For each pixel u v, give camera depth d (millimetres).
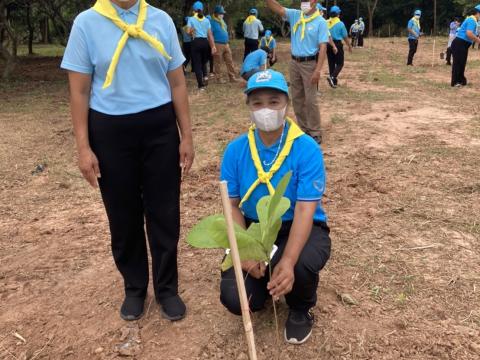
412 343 2564
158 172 2609
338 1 48562
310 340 2617
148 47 2426
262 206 1901
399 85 11156
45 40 36719
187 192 4852
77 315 2975
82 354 2652
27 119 8805
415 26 15484
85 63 2393
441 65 15805
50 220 4418
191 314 2895
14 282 3375
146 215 2770
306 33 6043
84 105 2463
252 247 1787
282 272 2234
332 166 5434
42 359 2639
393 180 4910
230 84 12312
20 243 3979
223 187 1598
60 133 7660
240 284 1683
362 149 6023
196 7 11070
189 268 3406
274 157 2498
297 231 2354
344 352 2525
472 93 9961
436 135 6527
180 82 2619
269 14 38406
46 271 3496
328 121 7609
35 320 2949
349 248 3549
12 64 14555
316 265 2469
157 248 2789
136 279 2898
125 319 2875
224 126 7543
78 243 3912
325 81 12195
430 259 3385
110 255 3686
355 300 2918
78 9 15641
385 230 3822
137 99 2455
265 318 2787
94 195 5012
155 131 2537
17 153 6617
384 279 3150
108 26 2371
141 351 2633
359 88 10836
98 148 2523
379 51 22188
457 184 4738
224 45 12344
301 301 2559
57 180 5488
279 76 2365
